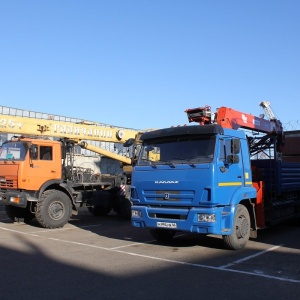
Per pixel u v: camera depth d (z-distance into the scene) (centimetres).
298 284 603
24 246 908
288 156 1669
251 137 1198
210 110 992
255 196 943
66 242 974
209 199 789
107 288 574
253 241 998
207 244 951
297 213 1266
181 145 862
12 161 1233
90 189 1455
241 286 591
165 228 844
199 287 584
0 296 537
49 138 1332
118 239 1030
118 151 1784
